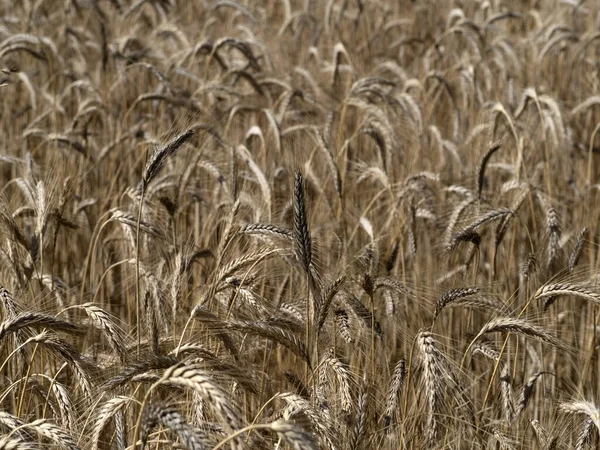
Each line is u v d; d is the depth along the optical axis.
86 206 12.50
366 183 14.38
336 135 15.80
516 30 26.14
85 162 14.13
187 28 23.98
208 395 5.48
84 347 9.29
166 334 8.80
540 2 27.59
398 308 9.81
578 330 11.40
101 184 14.65
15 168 14.99
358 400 7.50
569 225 13.41
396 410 8.17
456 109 16.77
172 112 16.70
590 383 10.18
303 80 19.77
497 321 8.03
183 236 11.91
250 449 6.48
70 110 18.58
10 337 8.61
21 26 22.00
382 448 8.04
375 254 9.68
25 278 9.15
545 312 10.23
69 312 9.81
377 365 8.66
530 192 11.84
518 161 12.04
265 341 8.70
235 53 22.44
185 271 9.45
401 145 14.62
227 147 13.08
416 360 8.41
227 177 12.21
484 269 12.49
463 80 18.42
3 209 8.92
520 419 9.28
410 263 11.88
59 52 21.98
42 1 21.61
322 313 7.38
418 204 12.22
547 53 21.28
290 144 14.89
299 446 5.23
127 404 7.50
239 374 6.88
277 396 6.99
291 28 24.55
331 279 8.50
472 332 10.20
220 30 24.83
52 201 9.86
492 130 13.32
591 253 11.77
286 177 13.11
